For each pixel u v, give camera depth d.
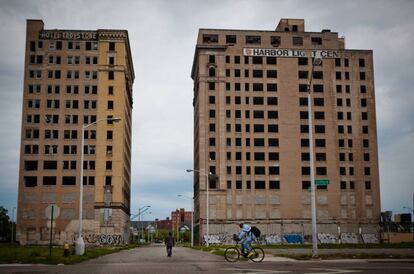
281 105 131.38
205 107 128.88
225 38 132.75
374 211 129.88
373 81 135.75
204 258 36.97
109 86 124.12
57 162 120.25
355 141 132.62
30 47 124.12
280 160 128.88
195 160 145.25
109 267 25.00
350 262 28.34
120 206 119.25
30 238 117.00
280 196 127.25
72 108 122.69
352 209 129.25
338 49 135.62
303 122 131.62
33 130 121.25
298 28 139.50
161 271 21.84
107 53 125.06
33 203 118.38
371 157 132.38
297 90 132.62
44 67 123.75
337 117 133.12
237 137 128.50
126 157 138.75
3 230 165.38
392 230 146.88
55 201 118.69
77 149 121.06
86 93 123.56
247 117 129.75
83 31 125.31
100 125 122.50
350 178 130.62
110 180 120.62
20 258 30.03
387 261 29.02
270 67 132.62
